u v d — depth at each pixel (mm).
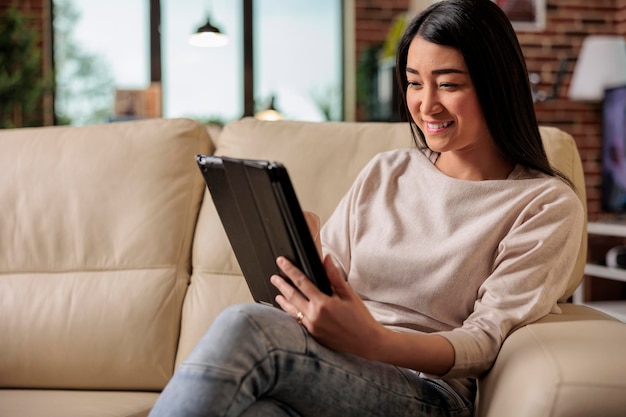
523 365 1118
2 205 1877
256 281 1244
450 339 1202
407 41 1436
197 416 988
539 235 1313
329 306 1077
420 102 1380
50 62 6555
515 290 1283
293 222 1040
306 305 1097
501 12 1354
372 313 1430
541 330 1215
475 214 1396
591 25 5957
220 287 1718
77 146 1896
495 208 1386
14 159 1917
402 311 1411
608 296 3785
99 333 1721
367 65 6582
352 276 1479
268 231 1103
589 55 5027
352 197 1558
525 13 5898
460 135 1360
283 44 6973
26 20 6059
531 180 1395
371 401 1143
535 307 1267
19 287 1807
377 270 1438
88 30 6648
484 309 1281
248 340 1030
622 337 1177
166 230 1781
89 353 1718
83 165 1865
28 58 5914
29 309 1772
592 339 1159
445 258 1375
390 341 1131
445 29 1321
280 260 1099
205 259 1754
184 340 1707
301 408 1111
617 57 4953
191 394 998
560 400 1040
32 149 1921
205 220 1804
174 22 6766
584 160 5887
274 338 1050
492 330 1242
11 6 6164
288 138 1819
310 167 1767
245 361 1021
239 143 1850
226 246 1744
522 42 5902
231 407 1007
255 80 6910
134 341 1707
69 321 1741
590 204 5883
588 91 5008
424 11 1397
